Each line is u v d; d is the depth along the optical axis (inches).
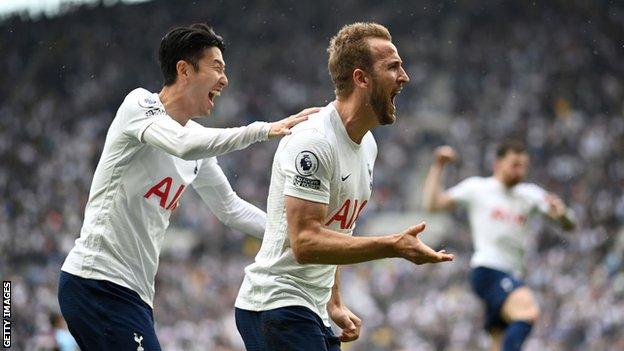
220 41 182.5
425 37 1464.1
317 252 151.9
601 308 708.0
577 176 1067.9
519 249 351.6
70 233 1124.5
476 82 1359.5
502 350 335.6
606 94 1283.2
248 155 1200.2
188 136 165.3
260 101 1445.6
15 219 1187.3
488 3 1476.4
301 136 156.6
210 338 791.1
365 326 801.6
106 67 1572.3
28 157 1387.8
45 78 1578.5
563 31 1413.6
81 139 1419.8
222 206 196.1
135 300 178.5
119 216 177.6
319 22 1541.6
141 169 177.9
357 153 163.6
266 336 163.2
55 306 796.0
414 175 1159.0
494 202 351.6
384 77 159.3
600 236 872.3
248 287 167.0
